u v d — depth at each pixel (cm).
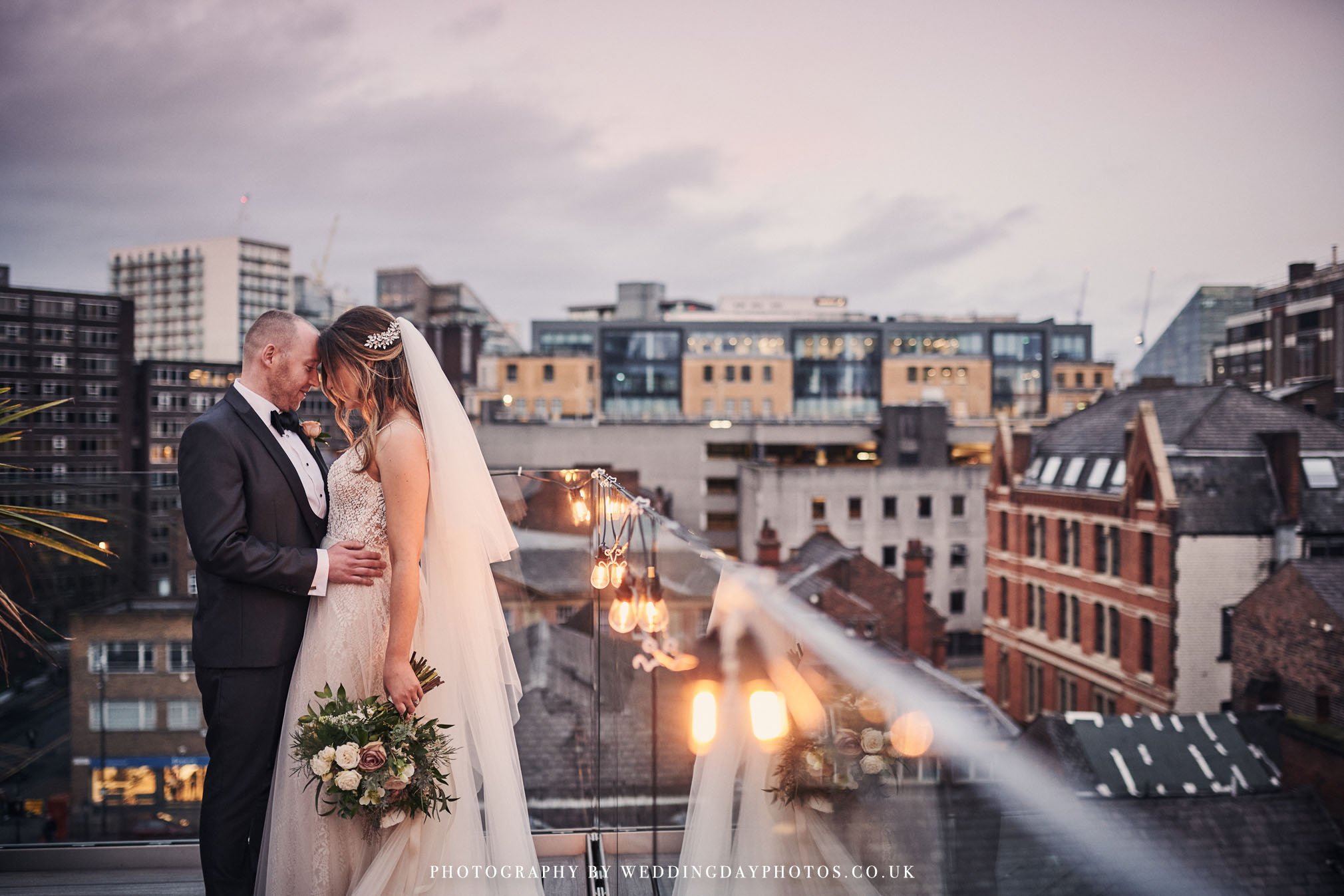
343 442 317
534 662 377
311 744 236
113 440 4972
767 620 281
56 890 334
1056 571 3466
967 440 6300
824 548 3528
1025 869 1293
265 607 256
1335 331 4491
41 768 390
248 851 263
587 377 7581
